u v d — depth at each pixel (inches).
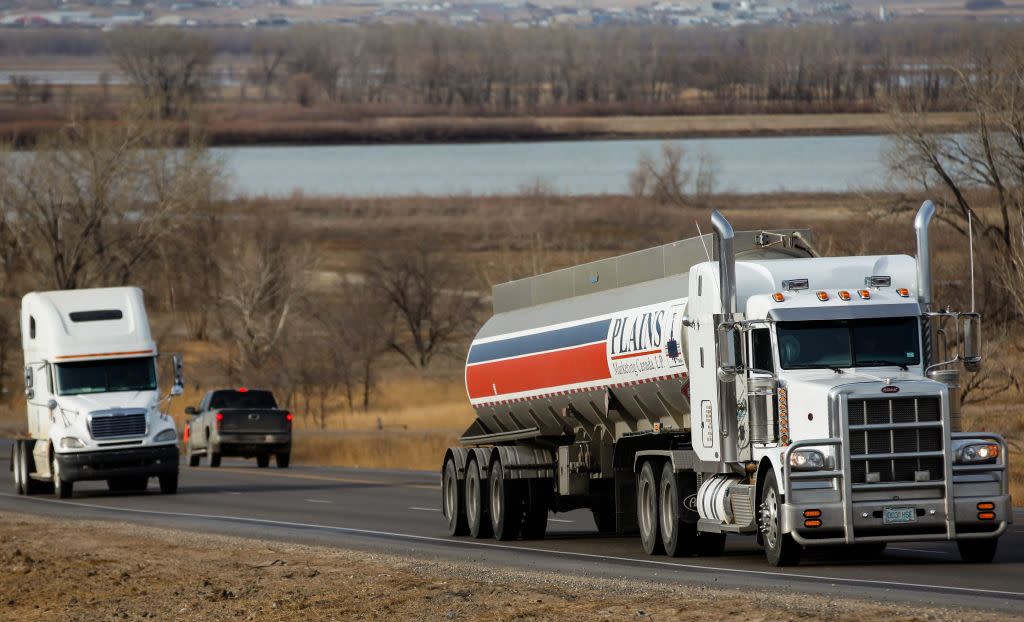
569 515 3782.0
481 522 3100.4
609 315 2947.8
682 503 2568.9
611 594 2059.5
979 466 2274.9
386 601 2089.1
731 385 2416.3
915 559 2440.9
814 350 2342.5
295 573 2463.1
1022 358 5964.6
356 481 5039.4
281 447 5895.7
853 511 2237.9
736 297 2406.5
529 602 2007.9
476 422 3678.6
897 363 2342.5
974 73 6624.0
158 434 4475.9
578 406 3061.0
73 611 2186.3
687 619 1808.6
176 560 2760.8
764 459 2338.8
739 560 2493.8
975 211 6520.7
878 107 6806.1
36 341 4603.8
